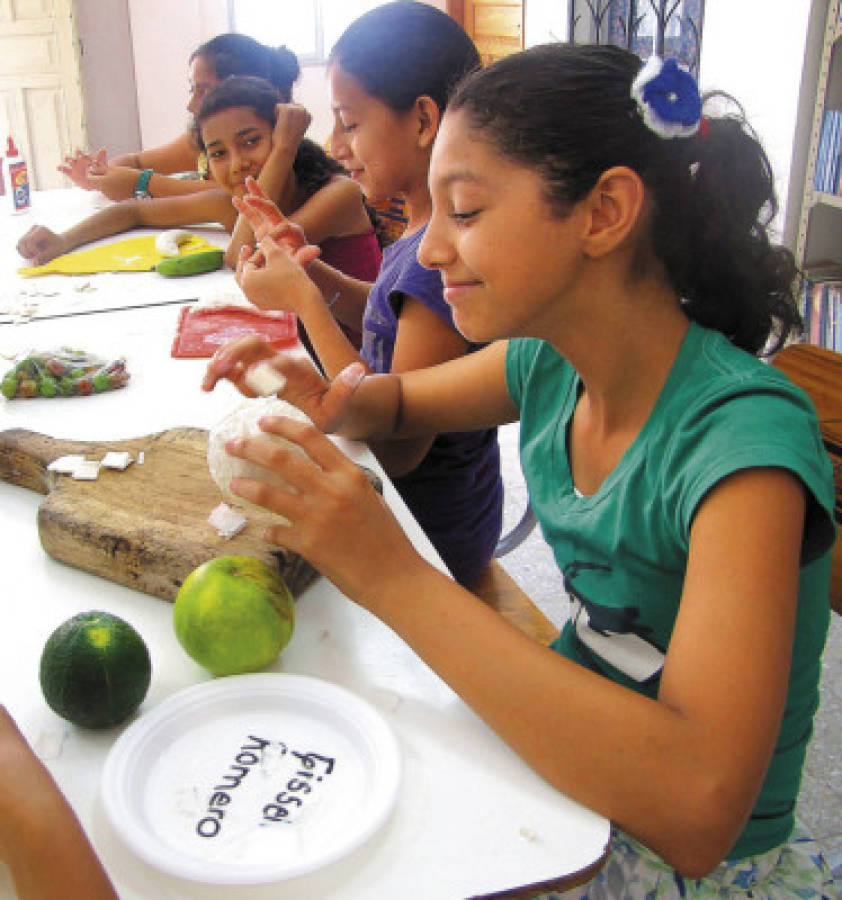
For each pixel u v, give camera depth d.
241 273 1.50
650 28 3.68
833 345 2.80
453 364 1.21
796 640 0.85
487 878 0.61
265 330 1.67
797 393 0.77
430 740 0.73
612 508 0.85
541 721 0.68
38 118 5.34
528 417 1.04
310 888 0.61
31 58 5.21
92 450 1.10
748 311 0.85
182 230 2.46
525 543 2.58
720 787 0.64
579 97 0.73
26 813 0.54
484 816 0.66
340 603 0.90
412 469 1.44
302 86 5.94
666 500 0.77
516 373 1.08
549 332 0.84
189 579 0.79
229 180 2.29
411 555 0.78
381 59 1.39
